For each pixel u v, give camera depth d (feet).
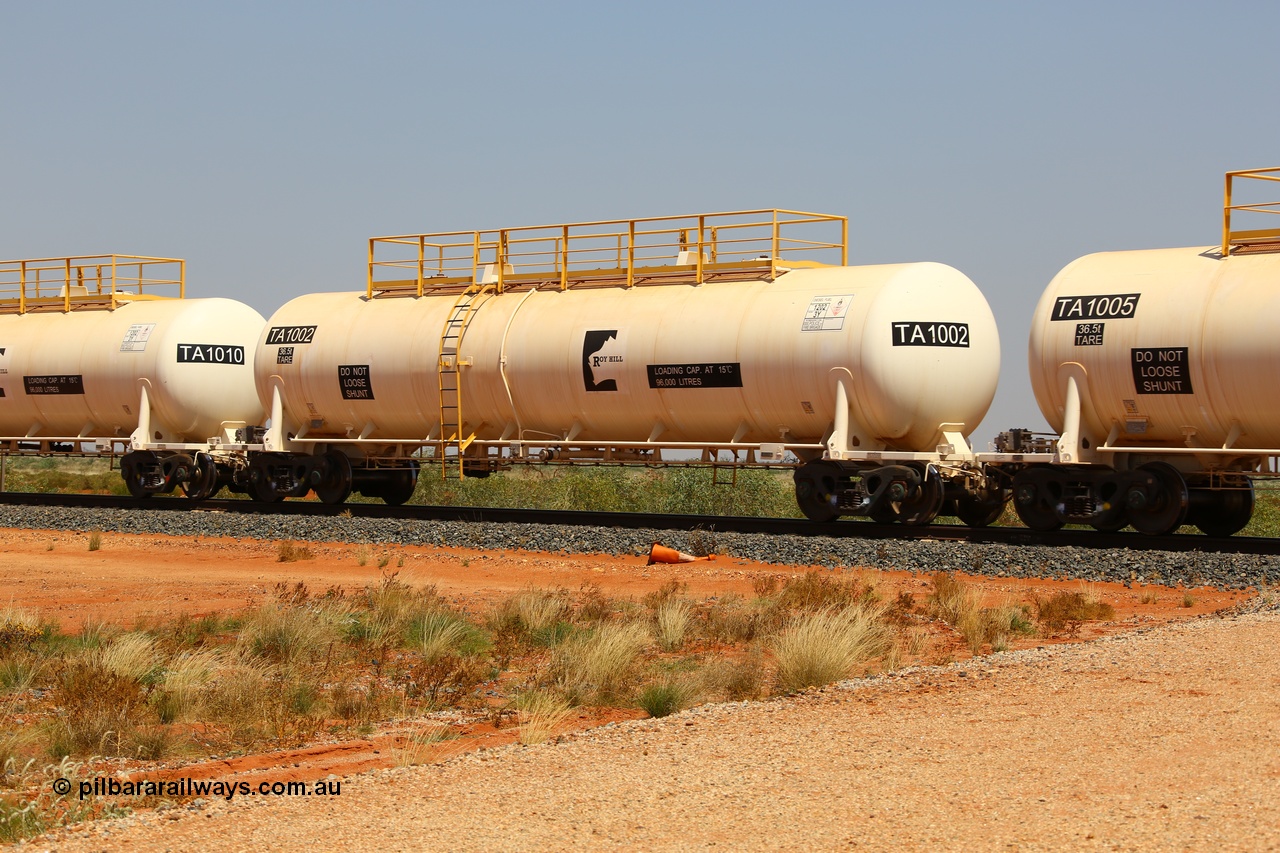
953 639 64.39
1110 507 93.97
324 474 131.03
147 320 143.74
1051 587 79.92
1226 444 89.45
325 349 127.95
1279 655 51.39
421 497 182.29
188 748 44.32
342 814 33.71
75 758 42.22
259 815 33.83
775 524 104.78
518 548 102.94
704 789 34.99
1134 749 37.60
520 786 35.91
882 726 42.09
